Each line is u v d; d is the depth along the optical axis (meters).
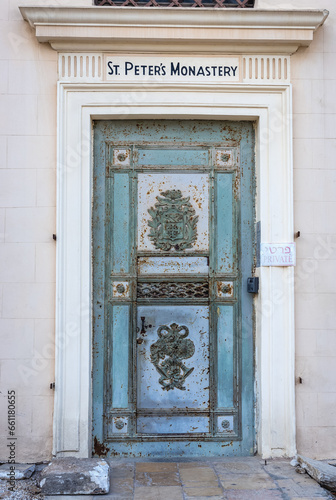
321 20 4.25
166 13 4.18
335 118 4.43
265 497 3.60
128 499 3.57
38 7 4.13
